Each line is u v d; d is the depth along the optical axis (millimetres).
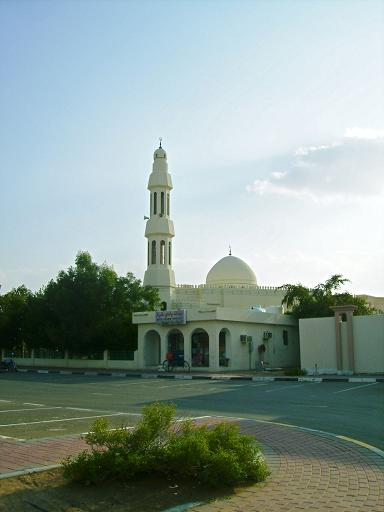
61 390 22812
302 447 9672
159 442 7379
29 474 7391
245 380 29094
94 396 20078
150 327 41094
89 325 43656
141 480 7055
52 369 42469
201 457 6918
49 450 9062
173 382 27672
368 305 49875
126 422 12750
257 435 10914
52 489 6750
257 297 54469
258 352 41281
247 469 7199
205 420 12977
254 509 6117
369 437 10859
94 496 6492
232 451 7164
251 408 15930
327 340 34906
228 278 58531
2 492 6629
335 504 6289
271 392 21344
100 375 35219
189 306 51500
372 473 7754
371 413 14664
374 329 33000
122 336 43562
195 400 18391
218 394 20625
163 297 52031
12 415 14398
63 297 43594
